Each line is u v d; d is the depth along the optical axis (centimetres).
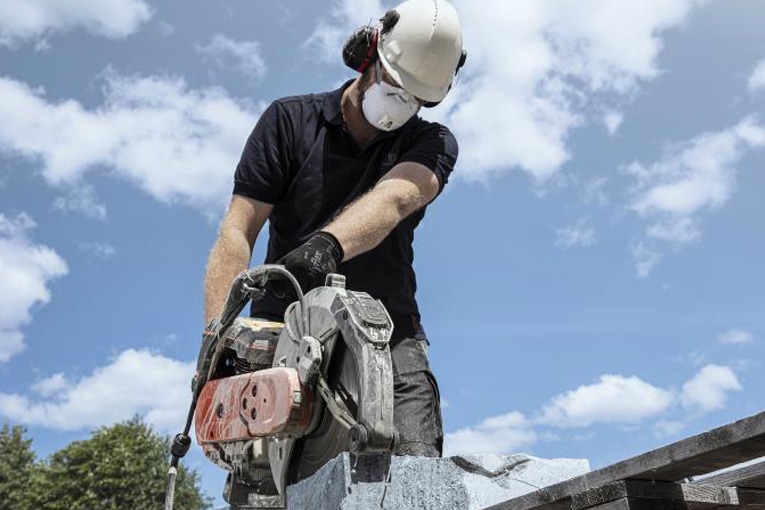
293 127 306
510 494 241
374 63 294
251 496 260
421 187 275
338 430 228
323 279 250
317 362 219
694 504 180
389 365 211
